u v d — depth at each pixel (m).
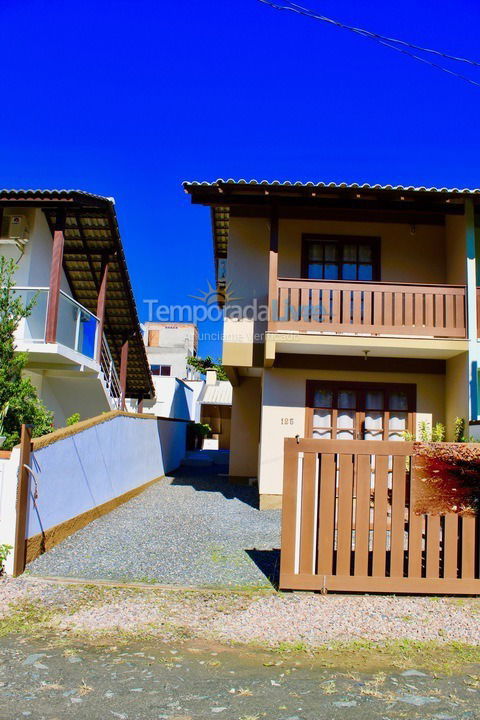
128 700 3.48
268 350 9.88
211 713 3.34
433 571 5.79
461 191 9.67
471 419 9.66
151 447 13.45
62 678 3.77
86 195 10.38
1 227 11.32
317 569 5.84
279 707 3.45
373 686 3.80
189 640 4.55
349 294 10.09
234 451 14.01
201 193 10.21
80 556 6.82
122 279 13.73
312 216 11.04
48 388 12.37
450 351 10.05
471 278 9.95
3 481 6.10
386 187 9.69
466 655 4.41
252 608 5.30
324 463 5.88
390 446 5.89
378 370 10.90
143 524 8.74
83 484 8.40
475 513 5.86
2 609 5.07
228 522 9.09
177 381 21.70
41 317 11.45
